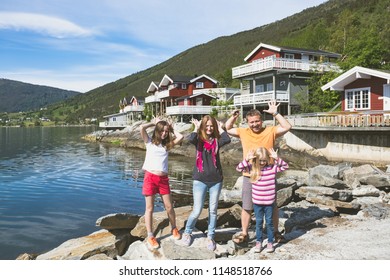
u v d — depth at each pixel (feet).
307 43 209.46
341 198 27.04
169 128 18.24
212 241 18.08
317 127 70.23
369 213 23.65
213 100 153.28
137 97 247.50
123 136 169.58
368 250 17.30
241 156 82.53
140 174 71.05
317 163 72.18
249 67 109.09
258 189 17.49
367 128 60.90
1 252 29.37
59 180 64.95
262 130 18.49
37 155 111.65
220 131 18.12
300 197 28.89
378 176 30.48
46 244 31.27
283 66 102.22
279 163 17.72
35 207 44.68
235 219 24.56
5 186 59.31
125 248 22.48
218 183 17.92
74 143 167.94
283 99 104.53
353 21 246.68
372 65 115.65
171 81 181.47
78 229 35.53
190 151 98.89
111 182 62.23
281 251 17.53
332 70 107.65
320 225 21.81
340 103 97.30
